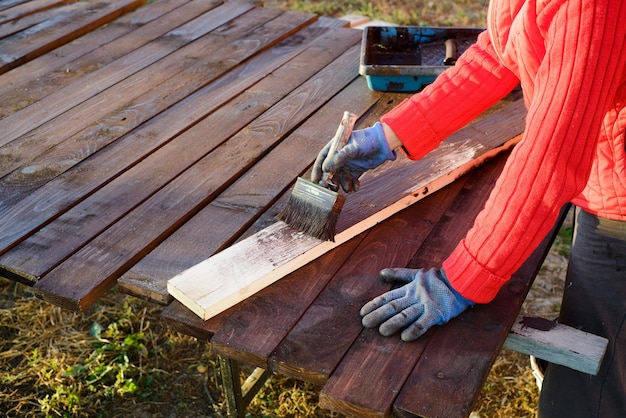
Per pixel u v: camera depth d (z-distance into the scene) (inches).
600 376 64.1
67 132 89.2
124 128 90.0
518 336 61.1
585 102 47.8
